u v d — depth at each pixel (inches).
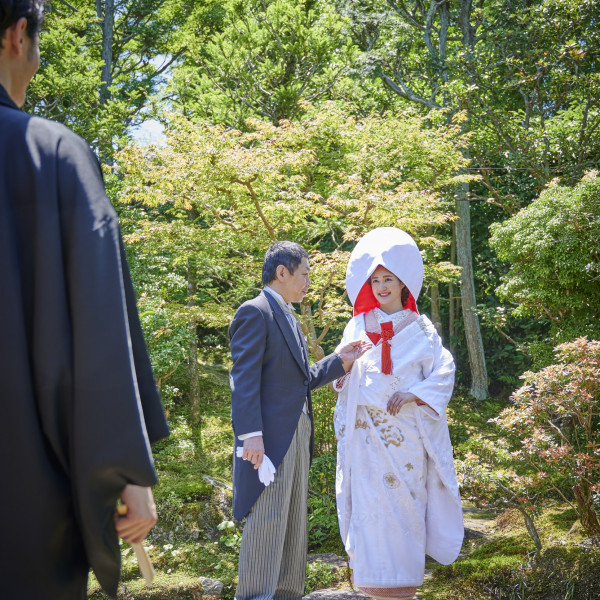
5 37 36.6
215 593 177.6
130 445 32.1
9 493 31.3
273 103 414.6
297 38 410.6
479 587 150.4
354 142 325.1
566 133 396.8
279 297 115.4
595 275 240.8
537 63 400.2
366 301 121.2
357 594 154.7
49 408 31.9
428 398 111.3
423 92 572.1
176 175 255.1
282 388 110.1
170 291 371.9
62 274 32.9
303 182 291.4
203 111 421.1
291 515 113.3
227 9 431.8
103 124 421.1
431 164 343.3
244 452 103.3
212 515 226.2
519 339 469.4
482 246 521.3
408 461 112.2
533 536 158.2
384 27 540.7
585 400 154.2
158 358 315.0
